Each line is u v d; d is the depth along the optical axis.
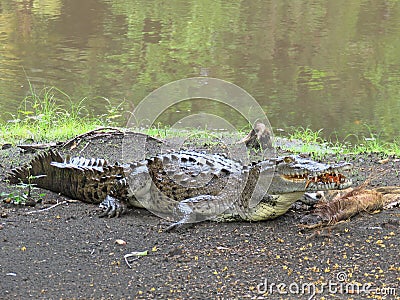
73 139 9.26
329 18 23.47
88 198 6.73
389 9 24.92
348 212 6.07
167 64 17.06
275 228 6.05
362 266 5.18
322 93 15.01
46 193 6.95
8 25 21.25
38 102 12.80
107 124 11.61
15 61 16.61
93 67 16.38
